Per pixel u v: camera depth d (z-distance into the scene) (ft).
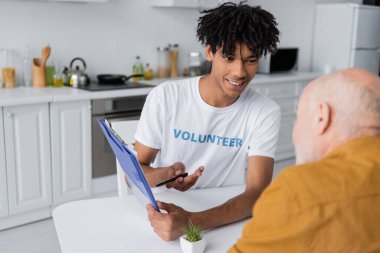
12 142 9.05
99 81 11.66
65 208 4.41
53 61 11.28
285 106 14.55
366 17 15.78
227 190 5.09
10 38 10.61
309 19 16.96
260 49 4.52
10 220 9.41
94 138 10.30
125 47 12.60
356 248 2.39
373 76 2.56
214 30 4.50
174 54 13.33
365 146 2.48
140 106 10.96
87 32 11.81
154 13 12.98
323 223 2.33
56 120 9.61
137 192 4.33
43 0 10.80
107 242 3.76
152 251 3.63
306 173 2.42
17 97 9.05
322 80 2.68
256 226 2.53
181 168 4.90
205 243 3.63
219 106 5.13
